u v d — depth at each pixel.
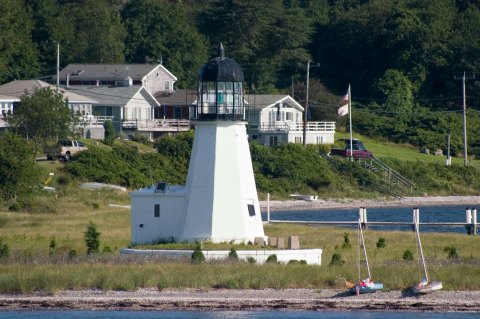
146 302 198.38
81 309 196.88
